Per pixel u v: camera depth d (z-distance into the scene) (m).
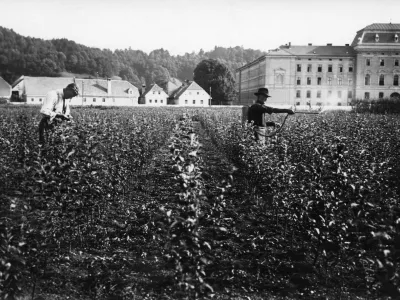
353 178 7.41
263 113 15.27
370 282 6.34
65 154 8.10
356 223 6.07
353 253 6.55
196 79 122.00
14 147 13.04
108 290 6.30
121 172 11.59
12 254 5.51
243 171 13.38
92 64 190.25
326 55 100.56
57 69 176.50
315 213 7.19
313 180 8.23
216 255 7.55
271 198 10.52
